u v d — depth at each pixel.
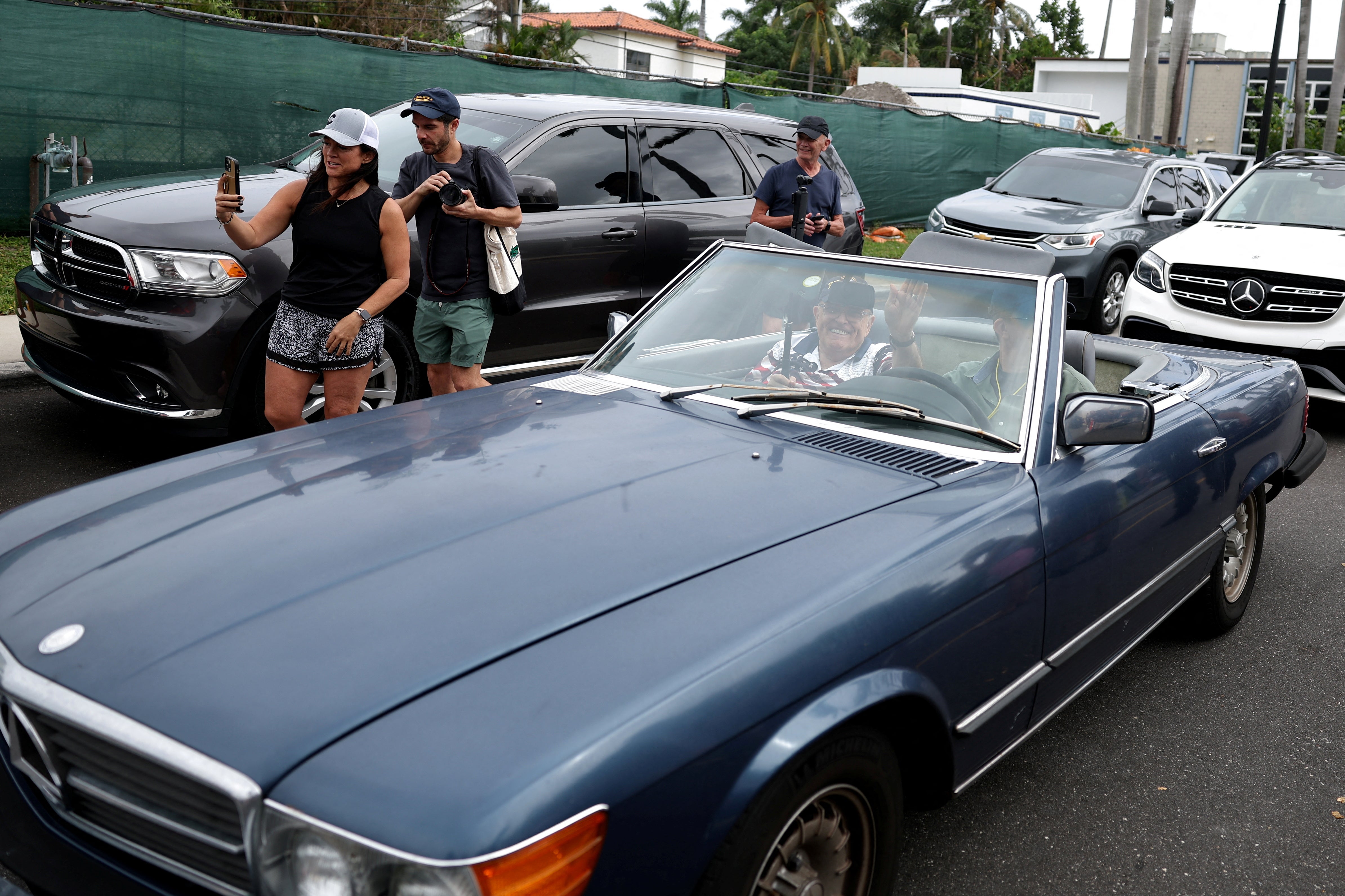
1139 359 4.33
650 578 2.14
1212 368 4.38
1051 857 2.99
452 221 5.08
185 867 1.79
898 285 3.30
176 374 5.10
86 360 5.27
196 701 1.78
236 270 5.17
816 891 2.18
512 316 5.88
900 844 2.41
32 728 1.91
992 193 12.66
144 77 11.07
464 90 12.81
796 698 2.00
